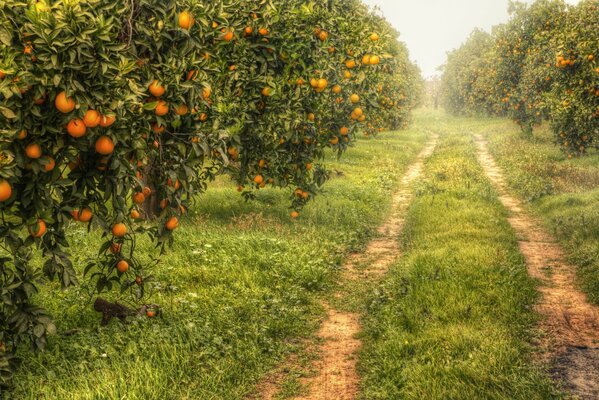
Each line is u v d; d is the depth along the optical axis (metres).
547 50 22.27
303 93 10.09
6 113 3.97
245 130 10.12
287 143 10.76
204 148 5.54
